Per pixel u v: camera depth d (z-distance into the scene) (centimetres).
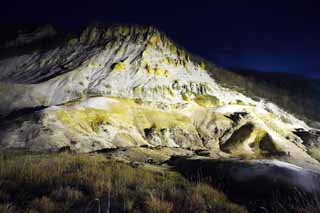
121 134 5525
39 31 13812
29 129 4747
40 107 6231
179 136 6075
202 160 2117
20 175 1194
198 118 7019
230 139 6219
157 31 10888
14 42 12588
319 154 5834
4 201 892
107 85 7444
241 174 1627
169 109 7075
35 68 9150
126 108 6600
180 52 10500
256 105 8644
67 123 5250
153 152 4112
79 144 4616
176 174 1886
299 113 9738
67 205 923
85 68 8262
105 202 980
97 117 5809
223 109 7462
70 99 6844
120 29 11006
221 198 1302
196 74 9450
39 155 2286
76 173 1338
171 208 988
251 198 1361
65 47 10331
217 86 9112
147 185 1309
